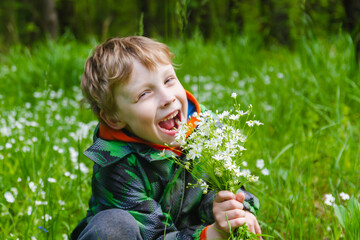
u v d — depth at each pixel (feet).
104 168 5.89
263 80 15.02
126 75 5.49
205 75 18.08
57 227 7.54
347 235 6.51
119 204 5.76
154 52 5.68
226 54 19.42
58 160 10.06
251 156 9.98
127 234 5.22
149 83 5.52
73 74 18.70
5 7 45.16
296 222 7.45
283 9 30.53
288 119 11.47
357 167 9.06
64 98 16.02
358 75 12.69
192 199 6.17
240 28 25.27
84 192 9.01
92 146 6.04
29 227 7.32
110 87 5.62
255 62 17.94
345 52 14.16
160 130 5.69
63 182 9.14
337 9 24.90
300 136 10.62
